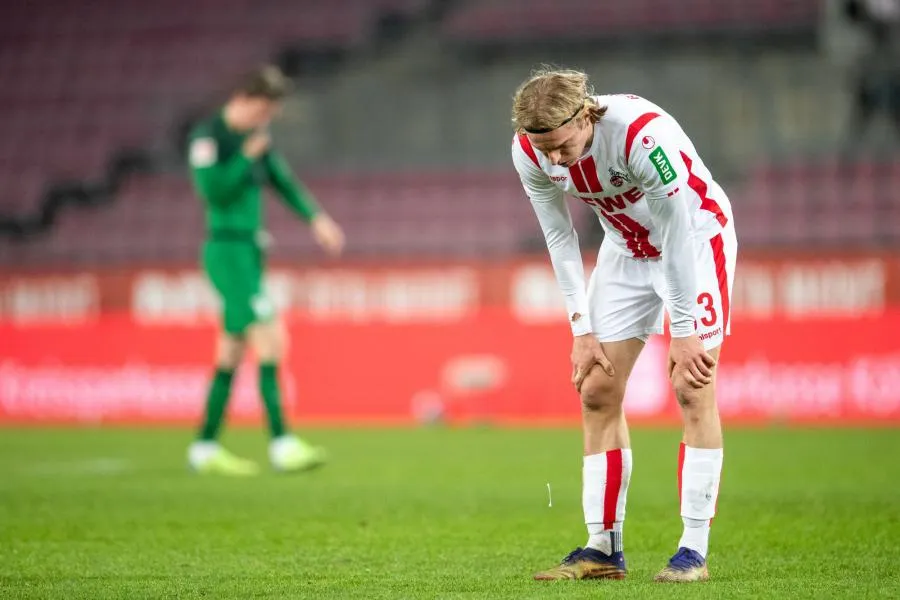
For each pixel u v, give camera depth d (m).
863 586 15.34
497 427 57.66
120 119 80.00
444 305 61.19
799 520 22.89
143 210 74.50
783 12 74.00
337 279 62.53
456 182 72.44
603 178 15.49
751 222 65.88
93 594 15.55
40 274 65.50
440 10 82.25
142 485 31.75
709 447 15.88
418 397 61.34
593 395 16.50
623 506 16.62
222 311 35.84
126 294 64.44
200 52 82.81
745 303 57.62
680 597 14.42
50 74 83.62
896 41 69.50
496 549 19.86
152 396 64.00
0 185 76.50
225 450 46.25
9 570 17.78
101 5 86.62
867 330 56.12
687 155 15.76
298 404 62.84
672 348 15.73
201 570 17.69
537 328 60.00
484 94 78.25
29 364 65.69
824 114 72.56
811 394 56.78
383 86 80.25
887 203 66.00
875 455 39.94
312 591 15.62
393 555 19.20
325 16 82.88
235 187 35.31
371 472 35.53
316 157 77.81
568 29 76.88
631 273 16.56
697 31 74.88
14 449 46.16
